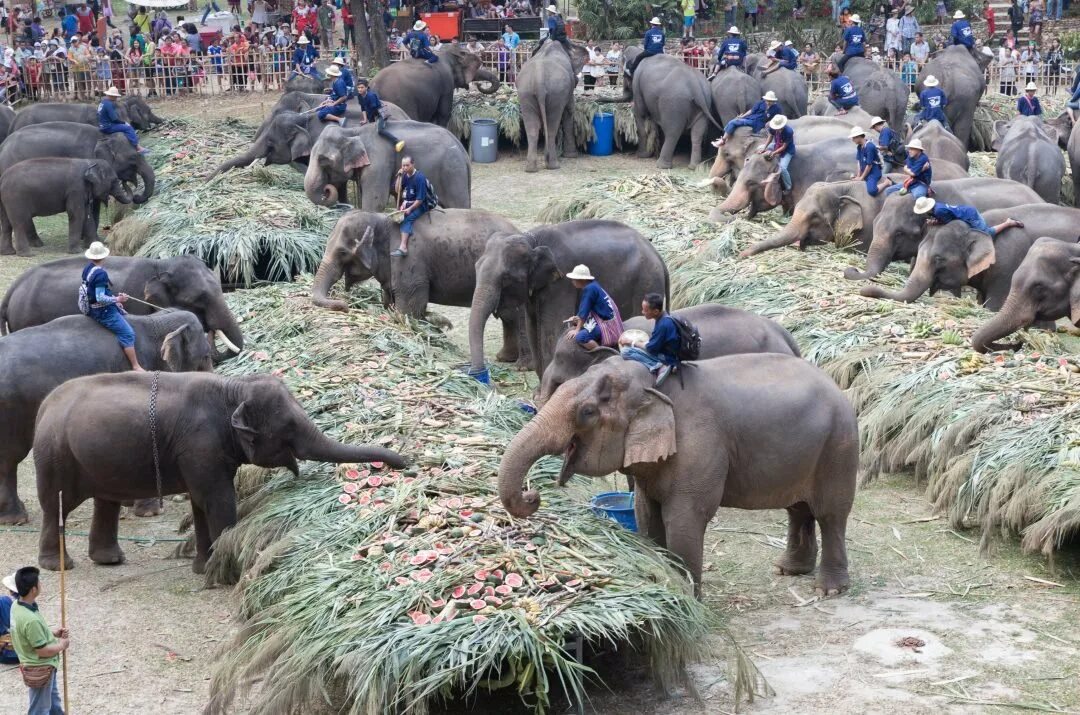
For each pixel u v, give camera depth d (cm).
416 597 823
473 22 3688
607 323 1162
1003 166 2286
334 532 946
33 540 1112
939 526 1111
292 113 2348
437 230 1531
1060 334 1586
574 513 951
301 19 3706
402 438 1097
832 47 3731
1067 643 890
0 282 1912
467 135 2886
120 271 1400
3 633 783
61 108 2612
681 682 835
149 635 935
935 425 1180
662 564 892
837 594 980
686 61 3369
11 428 1128
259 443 1014
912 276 1578
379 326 1456
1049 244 1373
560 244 1394
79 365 1151
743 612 955
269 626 862
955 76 2730
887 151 1923
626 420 888
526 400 1405
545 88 2659
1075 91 2666
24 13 3916
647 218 1992
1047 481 1034
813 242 1809
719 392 918
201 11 4541
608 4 3869
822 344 1389
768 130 2159
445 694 767
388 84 2709
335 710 824
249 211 1953
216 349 1423
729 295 1609
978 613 942
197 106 3341
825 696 820
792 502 957
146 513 1184
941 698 813
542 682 768
